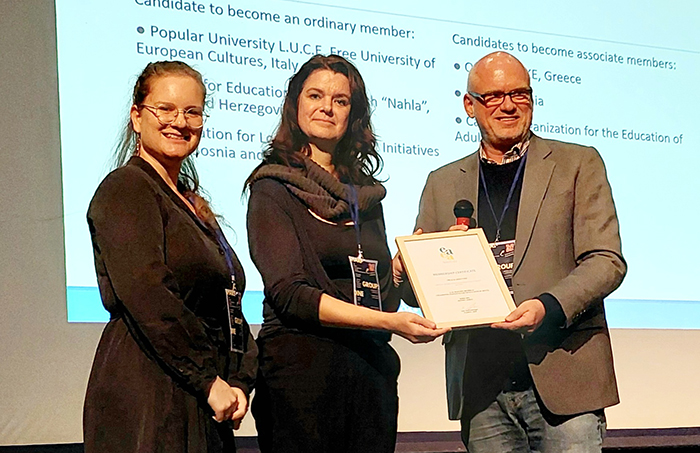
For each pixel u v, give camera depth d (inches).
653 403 134.3
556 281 105.9
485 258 105.3
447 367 111.0
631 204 140.4
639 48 146.4
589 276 102.2
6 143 114.8
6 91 115.6
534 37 141.3
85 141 118.0
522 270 106.4
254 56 127.0
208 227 95.4
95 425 86.4
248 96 125.7
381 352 105.1
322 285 102.1
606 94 143.2
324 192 104.9
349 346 103.0
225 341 92.6
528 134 110.9
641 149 143.2
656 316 137.5
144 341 87.9
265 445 102.2
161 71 95.9
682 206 143.2
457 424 127.0
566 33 143.0
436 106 134.3
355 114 109.8
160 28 123.3
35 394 111.7
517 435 106.7
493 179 110.7
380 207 110.7
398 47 133.9
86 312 115.3
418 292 103.0
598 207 106.2
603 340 105.0
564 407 102.0
